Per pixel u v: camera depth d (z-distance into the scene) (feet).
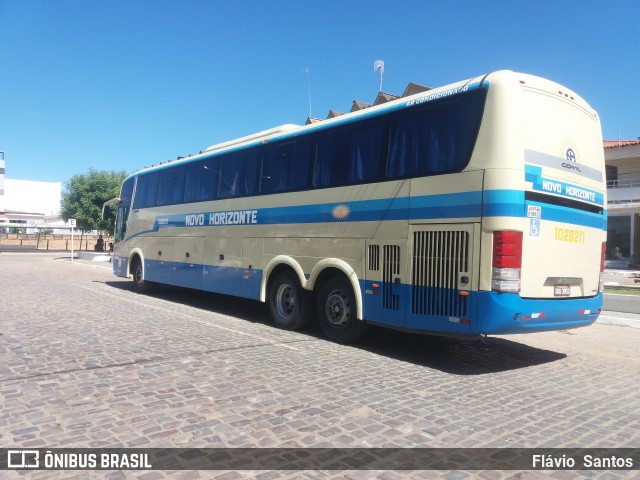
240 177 32.91
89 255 107.65
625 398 17.79
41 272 69.26
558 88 21.12
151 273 43.98
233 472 11.34
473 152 19.57
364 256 23.67
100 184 108.78
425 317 20.75
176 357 21.36
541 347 26.58
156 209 43.62
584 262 21.77
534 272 19.31
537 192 19.44
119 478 10.98
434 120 21.26
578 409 16.35
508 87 19.33
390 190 22.62
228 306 38.70
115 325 28.81
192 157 39.34
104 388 16.94
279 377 18.74
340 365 20.90
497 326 18.62
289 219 28.32
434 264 20.54
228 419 14.38
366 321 23.91
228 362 20.76
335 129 26.03
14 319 30.14
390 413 15.25
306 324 28.37
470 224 19.38
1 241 173.06
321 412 15.14
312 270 26.50
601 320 34.81
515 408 16.20
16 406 15.14
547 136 20.25
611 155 94.27
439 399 16.81
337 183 25.43
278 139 29.86
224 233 34.04
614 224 97.45
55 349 22.45
